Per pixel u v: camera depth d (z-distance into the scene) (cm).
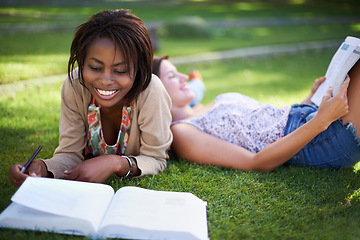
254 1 2312
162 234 165
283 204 212
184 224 170
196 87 358
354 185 240
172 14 1530
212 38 1046
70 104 231
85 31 198
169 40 988
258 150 265
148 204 180
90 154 260
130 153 249
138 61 210
